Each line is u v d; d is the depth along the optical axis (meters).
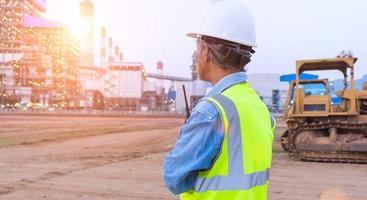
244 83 1.83
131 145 18.50
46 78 105.94
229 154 1.62
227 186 1.60
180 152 1.66
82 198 7.54
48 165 11.73
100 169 10.95
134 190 8.23
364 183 8.88
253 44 1.84
